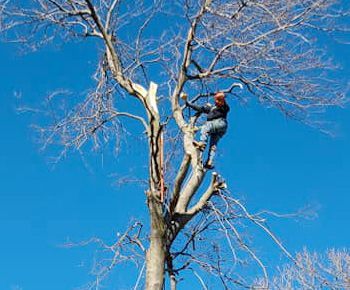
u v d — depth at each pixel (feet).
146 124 37.55
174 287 35.17
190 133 37.17
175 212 35.63
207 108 38.14
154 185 35.42
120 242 35.17
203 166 36.58
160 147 36.17
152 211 34.81
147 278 33.96
